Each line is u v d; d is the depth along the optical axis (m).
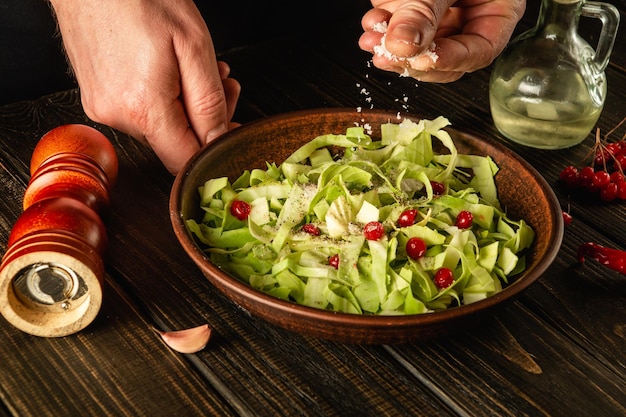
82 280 0.78
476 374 0.77
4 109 1.04
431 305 0.79
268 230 0.84
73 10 0.91
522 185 0.87
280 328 0.80
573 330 0.81
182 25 0.90
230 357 0.77
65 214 0.78
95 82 0.93
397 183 0.87
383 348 0.79
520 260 0.82
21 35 1.18
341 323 0.72
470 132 0.90
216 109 0.93
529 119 1.00
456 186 0.90
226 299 0.82
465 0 0.95
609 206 0.94
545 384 0.76
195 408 0.74
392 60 0.87
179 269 0.85
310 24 1.36
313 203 0.85
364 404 0.74
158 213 0.91
